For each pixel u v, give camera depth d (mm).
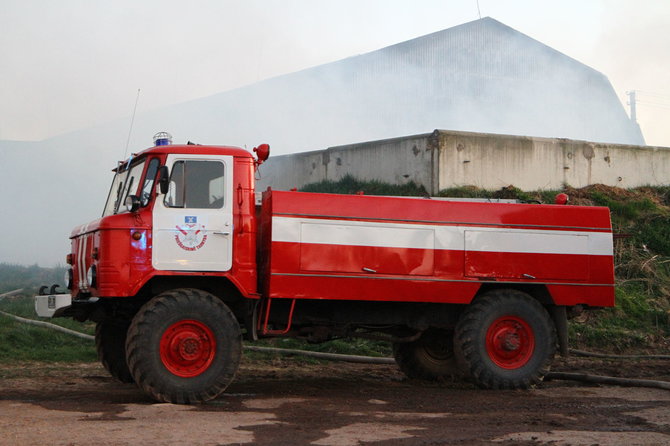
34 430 5902
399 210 8656
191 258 7766
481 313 8781
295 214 8242
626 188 19578
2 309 14430
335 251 8344
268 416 6762
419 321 9047
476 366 8727
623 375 10336
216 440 5684
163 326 7449
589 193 18344
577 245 9219
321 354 11227
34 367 10125
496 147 18016
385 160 19047
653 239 16625
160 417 6566
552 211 9195
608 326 13383
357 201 8508
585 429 6426
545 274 9086
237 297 8188
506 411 7332
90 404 7258
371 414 7000
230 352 7590
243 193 7988
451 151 17516
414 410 7324
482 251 8891
